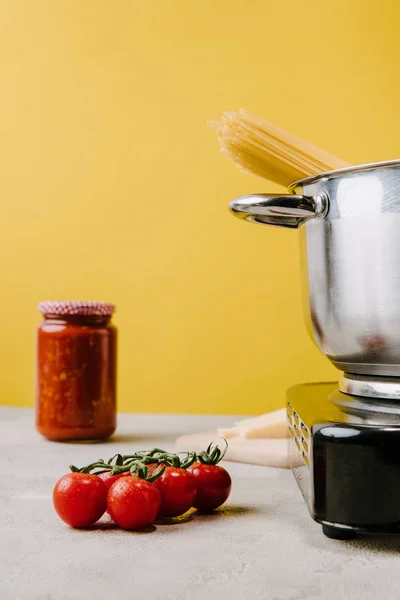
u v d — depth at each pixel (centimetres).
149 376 194
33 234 198
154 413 178
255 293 189
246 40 189
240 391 191
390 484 61
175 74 192
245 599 55
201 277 191
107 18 194
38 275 198
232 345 191
